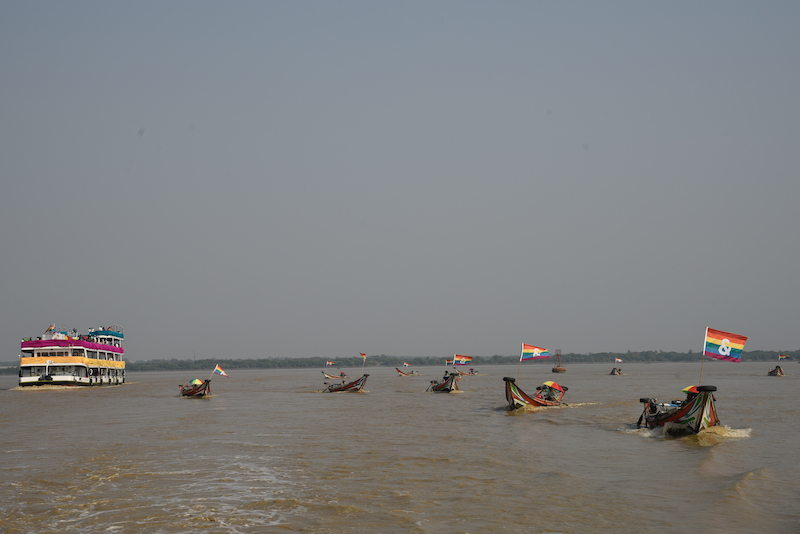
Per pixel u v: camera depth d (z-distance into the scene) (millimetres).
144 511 21547
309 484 25250
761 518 20328
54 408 60656
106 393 86188
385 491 24047
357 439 36906
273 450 33156
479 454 31562
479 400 67188
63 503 22578
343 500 22734
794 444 33062
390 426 43188
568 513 20984
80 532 19422
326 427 42844
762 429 38625
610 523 19922
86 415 52938
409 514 20969
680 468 27531
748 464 28125
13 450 33875
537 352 53438
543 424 43000
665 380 112625
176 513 21266
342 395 78188
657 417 37438
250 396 77500
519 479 25891
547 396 55688
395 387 98750
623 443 34312
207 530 19516
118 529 19672
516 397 51875
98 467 28797
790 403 56875
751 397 64500
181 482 25703
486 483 25219
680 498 22688
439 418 48062
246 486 24953
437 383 84000
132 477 26672
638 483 24922
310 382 126000
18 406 63688
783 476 25734
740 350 35375
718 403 57062
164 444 35406
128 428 42938
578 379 120312
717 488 23891
